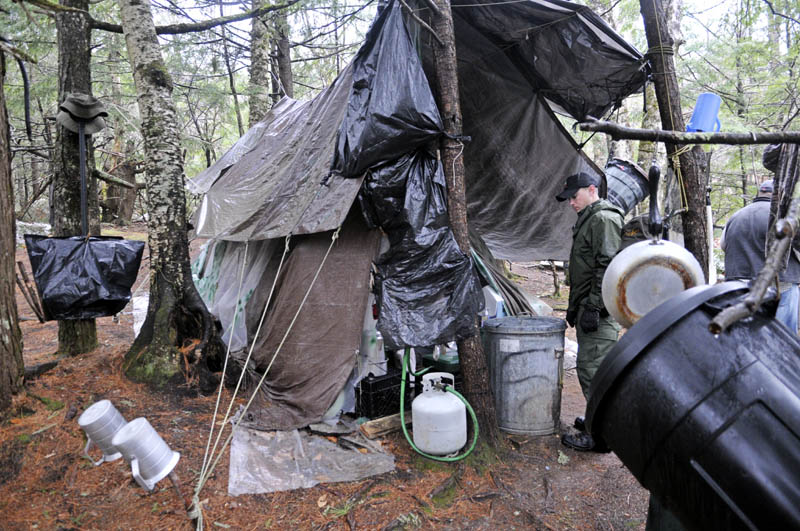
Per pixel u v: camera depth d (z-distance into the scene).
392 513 2.79
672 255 1.96
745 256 3.94
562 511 2.85
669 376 1.27
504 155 5.78
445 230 3.56
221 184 6.02
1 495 2.85
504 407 3.80
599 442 1.54
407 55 3.55
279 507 2.85
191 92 10.64
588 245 3.61
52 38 6.87
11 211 3.57
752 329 1.26
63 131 4.77
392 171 3.53
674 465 1.25
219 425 3.69
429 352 4.32
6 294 3.53
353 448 3.44
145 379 4.20
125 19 4.45
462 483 3.11
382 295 3.47
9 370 3.54
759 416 1.15
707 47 9.26
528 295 6.21
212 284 6.70
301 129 5.47
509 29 4.37
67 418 3.56
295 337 4.09
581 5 3.94
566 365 5.57
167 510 2.78
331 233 4.12
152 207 4.50
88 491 2.93
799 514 1.08
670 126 3.84
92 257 4.58
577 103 5.34
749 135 1.16
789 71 8.82
